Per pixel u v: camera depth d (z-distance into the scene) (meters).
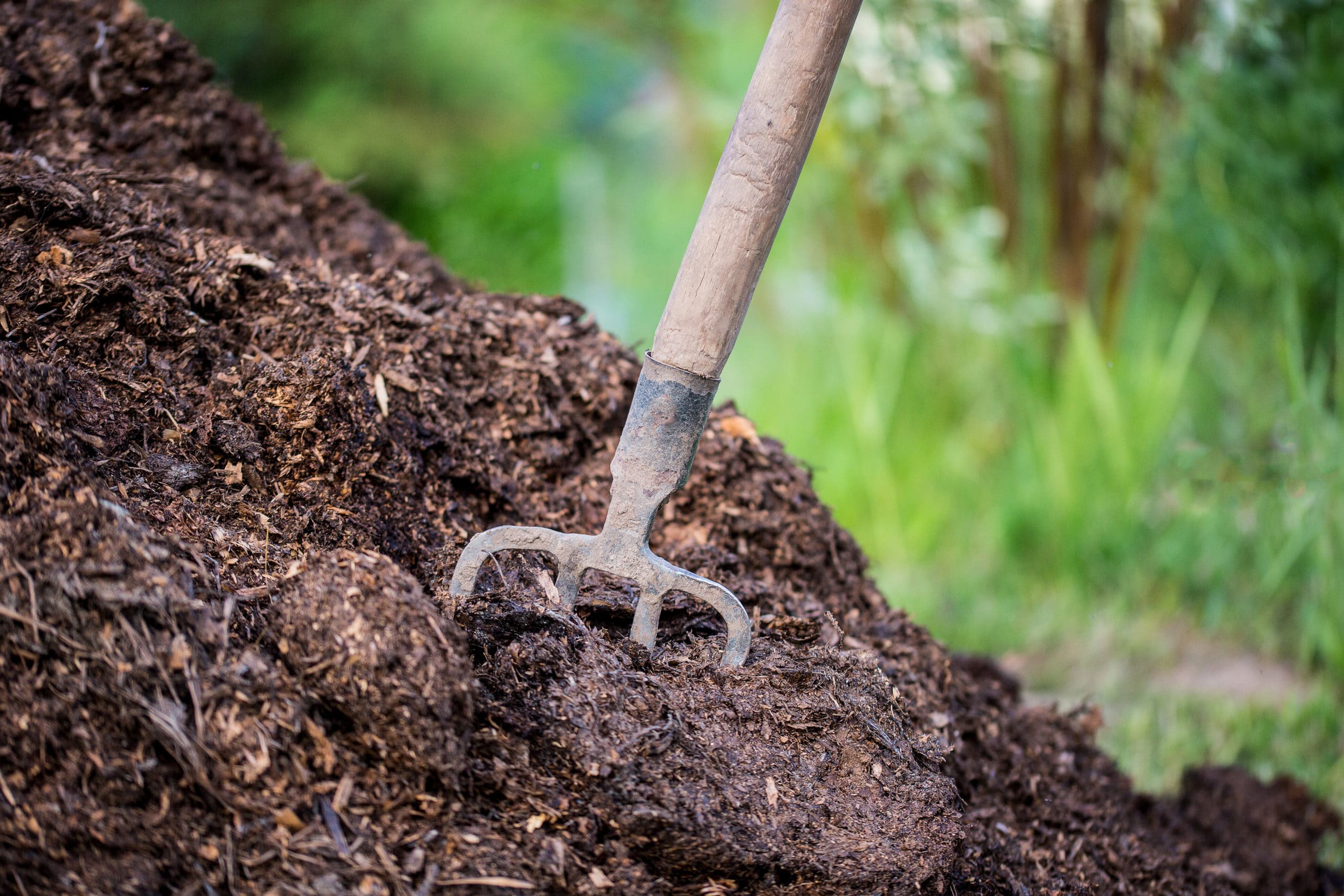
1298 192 2.50
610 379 1.42
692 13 3.44
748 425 1.43
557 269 4.79
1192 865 1.39
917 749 1.21
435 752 1.10
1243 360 2.64
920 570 2.58
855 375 2.76
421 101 5.10
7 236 1.25
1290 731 1.78
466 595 1.20
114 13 1.54
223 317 1.30
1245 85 2.52
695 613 1.27
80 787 1.06
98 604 1.09
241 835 1.07
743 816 1.14
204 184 1.51
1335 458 2.09
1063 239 2.76
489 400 1.35
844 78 2.72
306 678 1.11
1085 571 2.45
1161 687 1.99
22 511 1.11
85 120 1.47
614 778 1.13
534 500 1.33
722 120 3.29
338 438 1.24
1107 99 2.69
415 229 4.91
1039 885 1.26
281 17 4.85
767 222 1.17
